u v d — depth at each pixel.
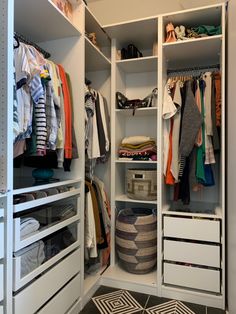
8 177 1.07
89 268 2.15
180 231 1.89
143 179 2.15
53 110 1.47
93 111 2.07
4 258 1.07
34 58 1.34
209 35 1.95
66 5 1.74
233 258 1.54
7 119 1.05
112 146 2.27
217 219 1.83
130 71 2.54
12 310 1.10
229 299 1.68
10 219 1.08
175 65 2.37
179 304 1.84
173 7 2.41
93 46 1.98
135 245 2.06
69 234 1.69
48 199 1.38
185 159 2.02
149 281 2.00
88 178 2.13
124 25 2.07
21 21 1.61
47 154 1.65
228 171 1.71
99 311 1.74
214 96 1.93
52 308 1.41
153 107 2.15
